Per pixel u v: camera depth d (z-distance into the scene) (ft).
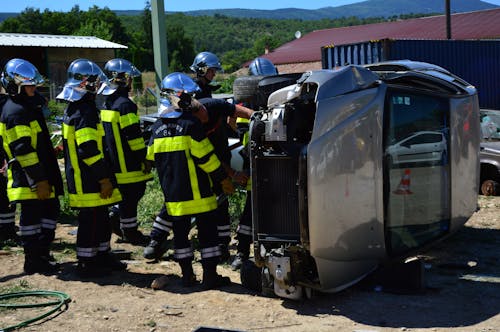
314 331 16.88
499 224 28.81
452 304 18.80
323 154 17.75
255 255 18.86
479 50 59.41
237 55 359.25
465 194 22.43
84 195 21.38
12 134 21.22
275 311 18.44
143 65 200.44
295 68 144.36
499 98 61.26
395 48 54.08
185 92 20.20
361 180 18.40
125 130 24.99
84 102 21.15
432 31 133.08
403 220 19.85
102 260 22.35
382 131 18.76
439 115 21.08
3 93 23.34
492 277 21.40
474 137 22.91
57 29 236.02
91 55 123.75
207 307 18.78
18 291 20.18
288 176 18.49
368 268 19.48
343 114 18.16
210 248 20.44
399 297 19.49
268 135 18.42
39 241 22.31
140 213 31.60
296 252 18.48
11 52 116.26
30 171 21.24
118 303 19.17
